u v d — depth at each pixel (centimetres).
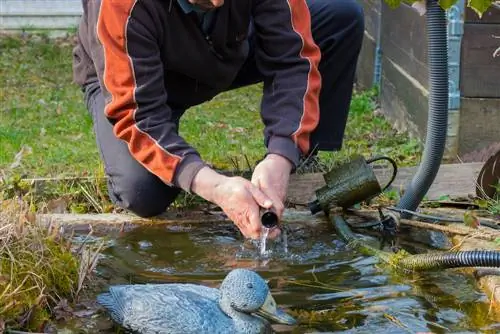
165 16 358
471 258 328
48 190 445
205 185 336
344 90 440
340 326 302
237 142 563
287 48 372
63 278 328
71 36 932
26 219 337
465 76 495
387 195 434
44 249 330
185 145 347
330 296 329
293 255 371
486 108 498
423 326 301
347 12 426
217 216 413
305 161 453
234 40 383
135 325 297
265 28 373
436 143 381
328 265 361
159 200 394
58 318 309
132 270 356
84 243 362
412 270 347
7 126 604
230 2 368
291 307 319
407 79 570
